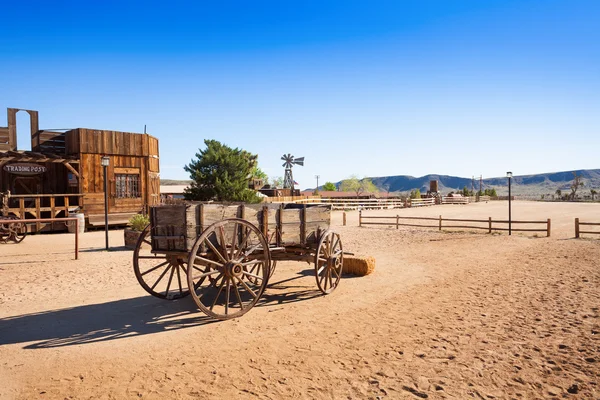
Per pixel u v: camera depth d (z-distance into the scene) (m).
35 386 4.16
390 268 10.76
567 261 11.59
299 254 7.97
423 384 4.26
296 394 4.03
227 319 6.34
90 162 19.80
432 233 19.55
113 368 4.60
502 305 7.18
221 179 28.12
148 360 4.82
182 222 6.24
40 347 5.20
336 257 8.23
